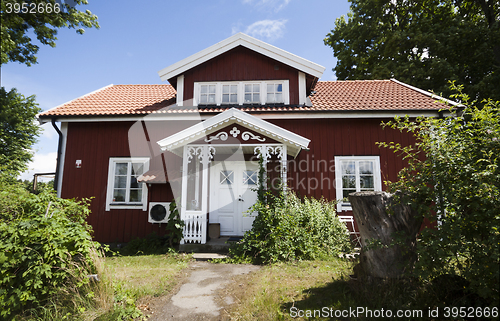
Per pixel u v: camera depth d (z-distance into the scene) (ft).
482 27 50.29
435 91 48.24
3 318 11.25
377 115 27.20
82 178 28.55
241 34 31.09
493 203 9.62
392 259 12.42
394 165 27.09
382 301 11.41
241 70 31.86
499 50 51.01
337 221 23.71
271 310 11.91
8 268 11.70
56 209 15.01
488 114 10.88
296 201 24.16
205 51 31.22
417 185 11.85
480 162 10.60
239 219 28.84
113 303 12.23
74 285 12.03
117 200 28.58
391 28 62.85
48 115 27.86
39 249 12.15
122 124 29.45
